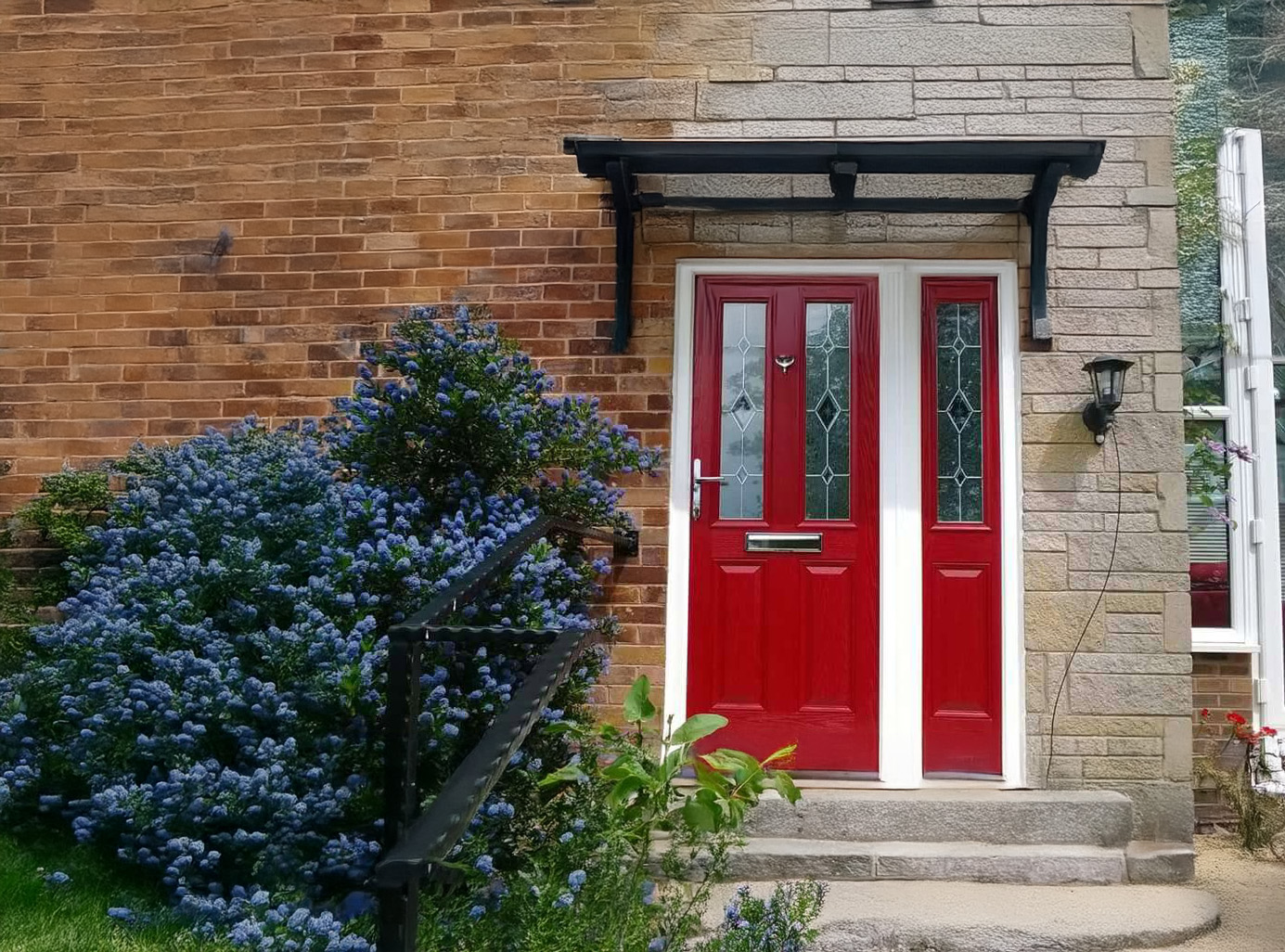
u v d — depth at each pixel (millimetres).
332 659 3186
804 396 4578
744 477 4562
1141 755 4223
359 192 4734
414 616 2639
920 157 4035
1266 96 5492
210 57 4867
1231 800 4555
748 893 3105
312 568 3561
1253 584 5023
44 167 4887
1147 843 4055
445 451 4117
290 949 2695
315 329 4699
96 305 4805
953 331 4582
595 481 4219
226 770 2984
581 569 4168
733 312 4652
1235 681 4969
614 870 2867
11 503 4734
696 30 4672
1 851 3311
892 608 4410
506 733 2172
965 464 4508
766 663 4445
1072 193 4500
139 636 3338
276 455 3992
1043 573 4328
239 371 4719
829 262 4586
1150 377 4398
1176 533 4312
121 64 4898
